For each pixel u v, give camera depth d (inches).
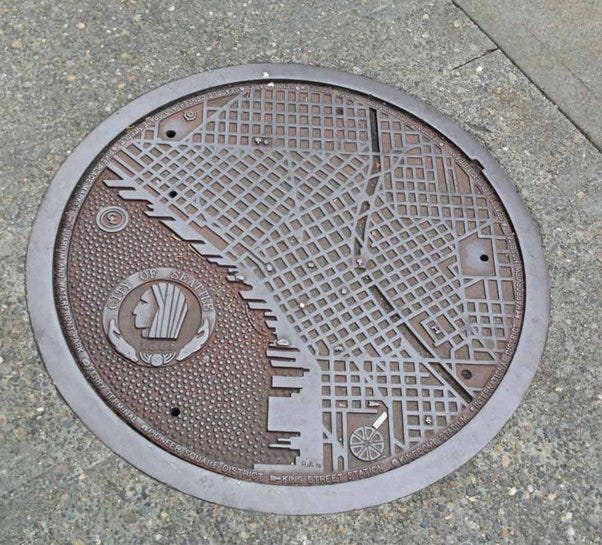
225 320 38.0
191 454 35.0
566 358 39.2
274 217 41.1
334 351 37.9
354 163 43.5
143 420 35.6
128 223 40.0
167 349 37.0
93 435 35.0
